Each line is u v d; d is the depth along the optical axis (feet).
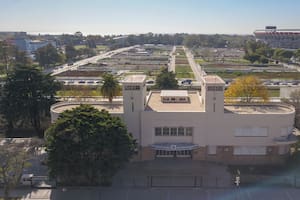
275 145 204.44
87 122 172.96
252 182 179.73
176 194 167.94
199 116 203.21
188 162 205.57
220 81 203.31
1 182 175.73
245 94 259.60
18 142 226.99
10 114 242.78
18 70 250.16
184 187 174.91
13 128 267.39
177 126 205.46
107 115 184.85
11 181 168.76
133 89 202.69
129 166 200.23
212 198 164.14
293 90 328.90
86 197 165.58
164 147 203.10
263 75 531.50
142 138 207.51
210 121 203.51
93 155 170.30
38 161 204.95
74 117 176.96
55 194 168.45
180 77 523.29
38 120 261.44
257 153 207.10
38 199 163.84
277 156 206.18
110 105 231.50
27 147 217.15
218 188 173.99
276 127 202.49
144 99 215.51
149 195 167.12
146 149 208.64
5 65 529.86
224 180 182.80
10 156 171.83
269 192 169.58
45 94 252.62
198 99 241.35
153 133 207.31
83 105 192.75
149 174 189.57
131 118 206.18
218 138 205.46
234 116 201.98
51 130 176.96
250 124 202.69
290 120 203.72
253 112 207.82
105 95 247.09
